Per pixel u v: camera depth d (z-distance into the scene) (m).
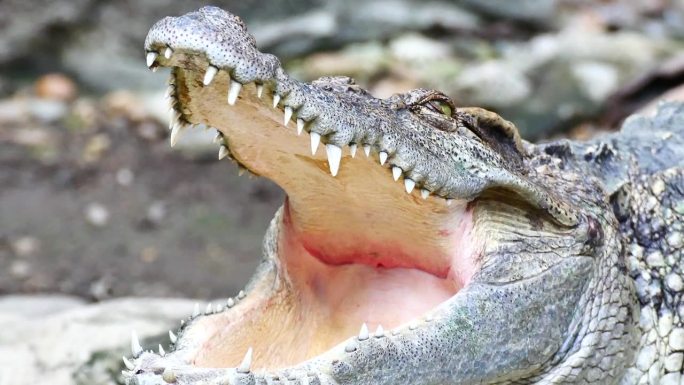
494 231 8.97
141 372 7.77
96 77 29.86
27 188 24.34
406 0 31.88
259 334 9.29
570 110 26.31
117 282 20.06
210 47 7.51
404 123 8.74
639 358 9.66
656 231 10.09
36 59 29.59
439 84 28.22
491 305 8.55
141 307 13.47
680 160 11.02
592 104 26.39
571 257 9.04
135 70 30.09
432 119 8.95
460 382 8.38
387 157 8.45
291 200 9.57
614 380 9.45
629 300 9.52
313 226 9.80
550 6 32.69
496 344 8.54
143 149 26.98
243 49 7.62
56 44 29.66
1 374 11.76
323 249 10.03
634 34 31.06
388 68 29.31
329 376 7.78
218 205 24.30
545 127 26.36
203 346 8.60
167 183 25.23
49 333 12.53
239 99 8.25
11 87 29.52
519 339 8.67
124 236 22.39
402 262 10.01
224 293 19.84
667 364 9.75
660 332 9.76
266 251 9.79
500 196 9.12
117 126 28.02
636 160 10.84
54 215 23.11
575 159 10.38
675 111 12.42
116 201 24.09
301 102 7.94
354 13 31.17
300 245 9.92
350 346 7.92
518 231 9.01
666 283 9.88
